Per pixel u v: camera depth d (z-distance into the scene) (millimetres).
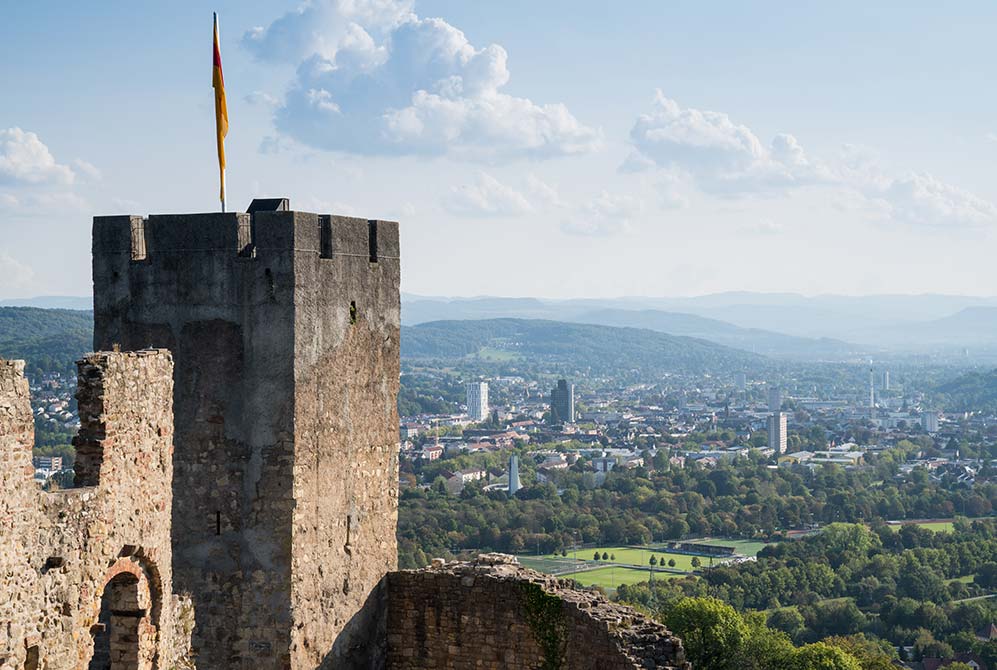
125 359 18359
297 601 24938
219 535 24969
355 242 26766
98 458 17641
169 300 25219
